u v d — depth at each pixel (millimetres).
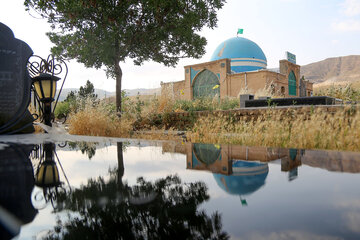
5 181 458
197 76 26328
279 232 207
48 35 8156
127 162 697
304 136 3457
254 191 357
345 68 128625
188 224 230
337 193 342
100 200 327
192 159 730
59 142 1441
